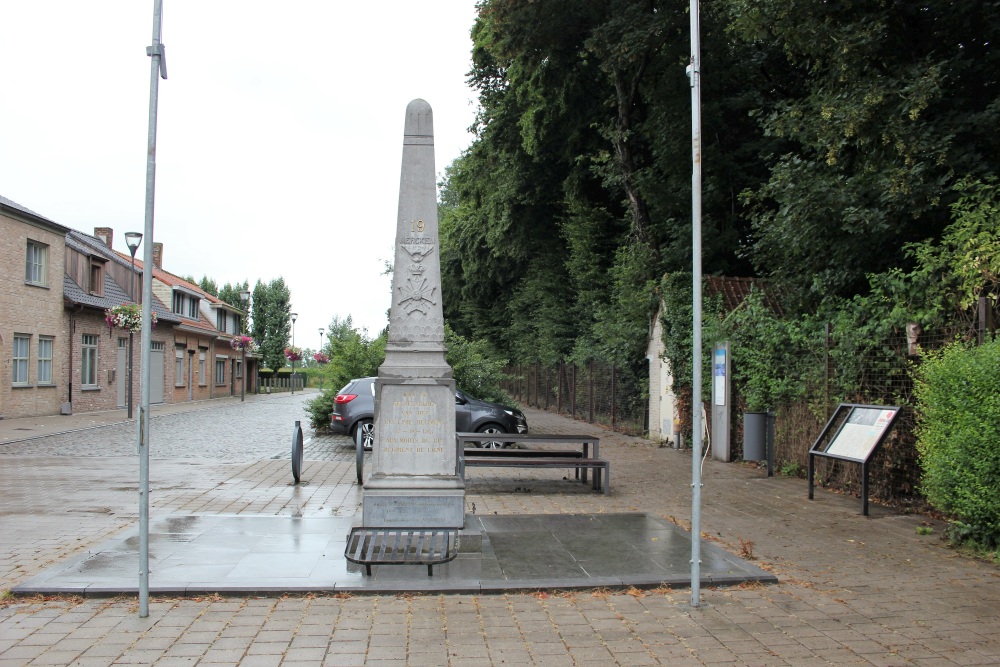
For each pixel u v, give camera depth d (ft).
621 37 65.62
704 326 52.54
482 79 94.07
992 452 21.99
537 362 115.24
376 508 25.16
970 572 21.31
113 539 24.41
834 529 26.86
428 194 26.94
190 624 16.94
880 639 16.22
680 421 54.90
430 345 26.35
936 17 39.45
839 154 43.32
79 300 91.71
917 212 36.35
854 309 35.86
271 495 34.14
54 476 40.01
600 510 31.22
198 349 147.54
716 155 69.36
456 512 25.34
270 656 15.20
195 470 42.91
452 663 14.97
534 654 15.44
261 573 20.42
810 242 42.04
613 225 95.61
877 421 29.91
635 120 78.59
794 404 40.68
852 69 39.68
